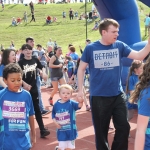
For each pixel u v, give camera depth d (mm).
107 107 4117
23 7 49781
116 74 4117
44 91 12023
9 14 47281
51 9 47688
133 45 7457
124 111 4129
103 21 4062
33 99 5734
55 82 8500
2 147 3346
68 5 48844
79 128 6562
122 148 4102
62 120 4539
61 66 8398
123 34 7531
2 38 35531
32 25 39875
